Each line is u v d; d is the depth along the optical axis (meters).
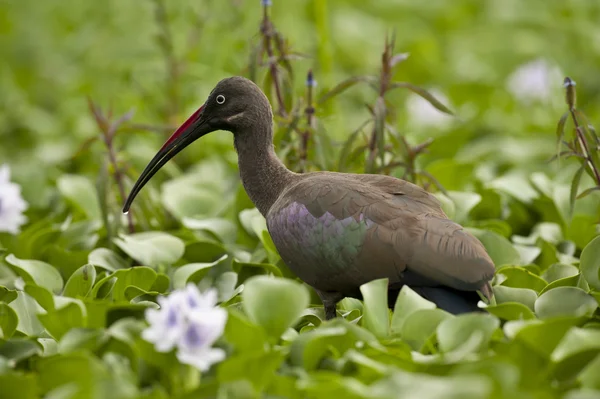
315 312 11.95
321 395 8.66
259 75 13.94
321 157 13.73
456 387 8.09
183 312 9.10
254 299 9.99
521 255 13.05
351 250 11.05
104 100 21.45
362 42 23.41
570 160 17.03
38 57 24.69
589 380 8.90
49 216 15.59
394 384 8.34
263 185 12.55
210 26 20.73
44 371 9.16
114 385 8.61
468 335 9.67
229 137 19.08
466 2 26.47
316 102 13.92
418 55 23.14
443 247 10.57
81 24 24.83
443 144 18.52
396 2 25.97
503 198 15.11
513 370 8.61
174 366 9.36
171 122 19.25
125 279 12.00
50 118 22.23
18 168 18.16
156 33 20.38
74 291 11.70
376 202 11.12
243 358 8.94
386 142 14.20
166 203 15.15
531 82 20.12
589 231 13.80
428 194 11.44
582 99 21.48
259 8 20.64
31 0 26.06
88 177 18.17
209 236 14.45
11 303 11.18
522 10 24.56
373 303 10.41
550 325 9.23
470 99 21.28
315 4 18.00
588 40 22.77
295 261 11.59
